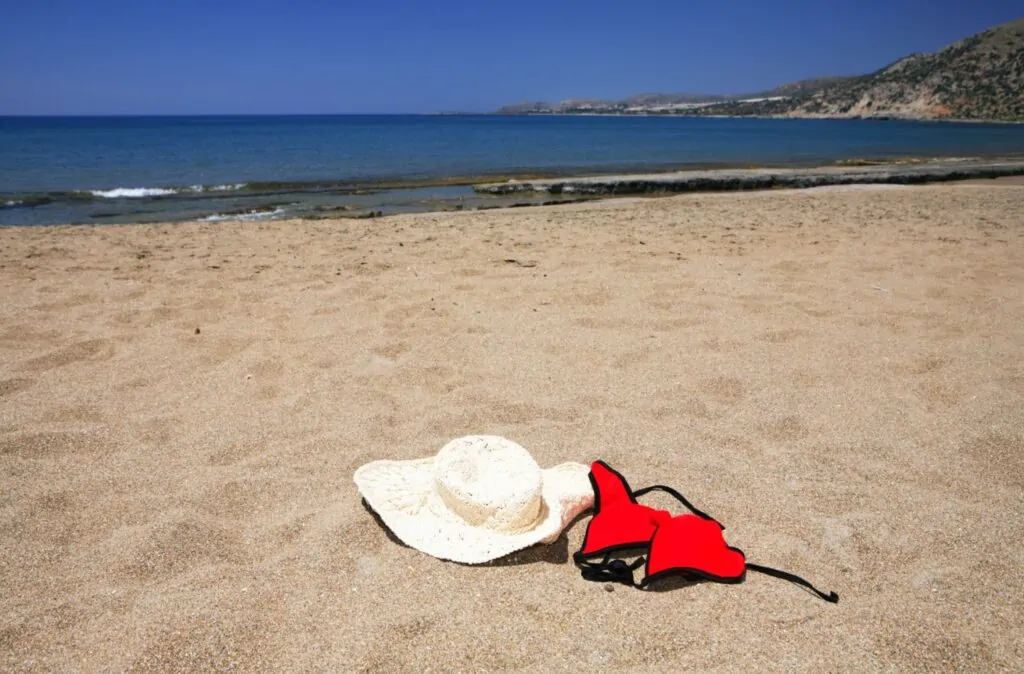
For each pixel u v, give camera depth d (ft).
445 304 8.45
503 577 3.81
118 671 3.21
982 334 7.18
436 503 4.14
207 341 7.12
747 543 4.09
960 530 4.15
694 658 3.29
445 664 3.26
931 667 3.25
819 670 3.23
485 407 5.66
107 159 37.47
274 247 12.29
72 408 5.64
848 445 5.07
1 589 3.70
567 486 4.43
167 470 4.80
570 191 23.98
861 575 3.81
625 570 3.77
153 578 3.79
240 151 46.42
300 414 5.58
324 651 3.32
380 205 20.45
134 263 10.83
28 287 9.14
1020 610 3.56
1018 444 5.03
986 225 14.37
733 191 25.25
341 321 7.79
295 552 3.98
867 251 11.56
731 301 8.43
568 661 3.28
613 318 7.82
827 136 80.12
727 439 5.16
